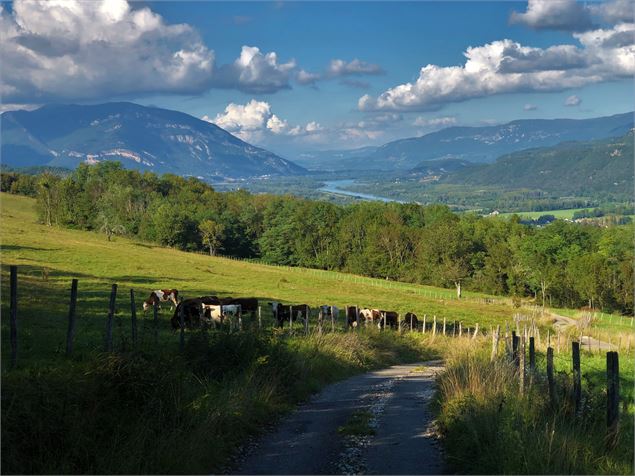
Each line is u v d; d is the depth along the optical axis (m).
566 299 102.94
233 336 17.64
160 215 119.06
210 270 69.69
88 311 27.45
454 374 16.12
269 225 144.88
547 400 12.16
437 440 12.06
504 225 128.25
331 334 27.72
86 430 9.58
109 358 11.64
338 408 15.87
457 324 52.50
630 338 39.94
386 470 10.12
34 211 135.88
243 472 10.12
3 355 14.41
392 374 24.08
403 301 66.44
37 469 8.63
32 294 29.89
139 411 10.80
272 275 75.25
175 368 12.90
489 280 111.75
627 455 9.90
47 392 9.67
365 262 123.38
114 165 165.62
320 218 136.38
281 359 17.62
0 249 57.31
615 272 94.38
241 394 14.02
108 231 101.00
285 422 14.03
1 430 8.55
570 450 9.53
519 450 9.41
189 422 11.12
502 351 22.39
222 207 156.38
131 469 9.05
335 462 10.66
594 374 18.14
